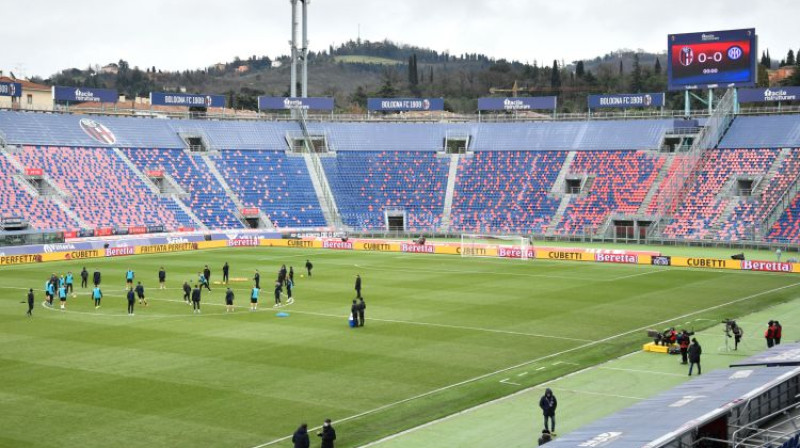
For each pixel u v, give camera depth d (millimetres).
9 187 123812
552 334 61469
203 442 37312
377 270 100000
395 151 157000
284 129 159500
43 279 90625
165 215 133250
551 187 143500
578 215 136625
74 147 138125
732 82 135125
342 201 147250
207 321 66000
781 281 89750
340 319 67125
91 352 54531
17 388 45750
